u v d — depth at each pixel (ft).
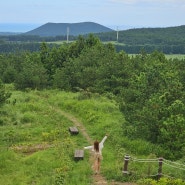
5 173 71.51
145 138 86.79
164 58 183.73
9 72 204.44
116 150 84.58
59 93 162.30
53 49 204.95
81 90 160.97
